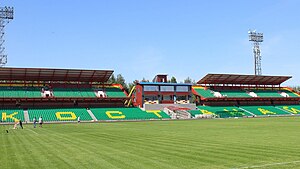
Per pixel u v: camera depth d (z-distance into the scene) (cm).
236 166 1580
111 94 10038
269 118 8425
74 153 2097
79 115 8600
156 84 10238
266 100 11900
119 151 2164
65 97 9169
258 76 11344
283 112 10831
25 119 7919
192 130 4306
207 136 3309
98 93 9925
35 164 1714
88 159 1842
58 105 9394
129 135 3569
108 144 2620
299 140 2794
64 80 9806
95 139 3100
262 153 1997
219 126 5175
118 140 2966
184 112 9831
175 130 4359
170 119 8794
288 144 2488
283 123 5803
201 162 1698
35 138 3316
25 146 2556
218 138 3062
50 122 7756
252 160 1739
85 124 6706
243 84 12000
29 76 9231
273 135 3331
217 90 11638
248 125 5300
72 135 3662
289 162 1666
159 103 10231
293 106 11669
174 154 1991
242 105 11438
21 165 1692
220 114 9925
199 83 11500
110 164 1672
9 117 7875
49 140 3059
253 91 12012
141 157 1884
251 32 12412
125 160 1788
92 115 8738
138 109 9744
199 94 11044
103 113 9000
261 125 5244
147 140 2934
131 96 10875
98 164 1678
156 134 3672
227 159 1783
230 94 11438
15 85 9406
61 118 8262
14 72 8794
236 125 5375
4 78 9150
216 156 1892
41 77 9419
